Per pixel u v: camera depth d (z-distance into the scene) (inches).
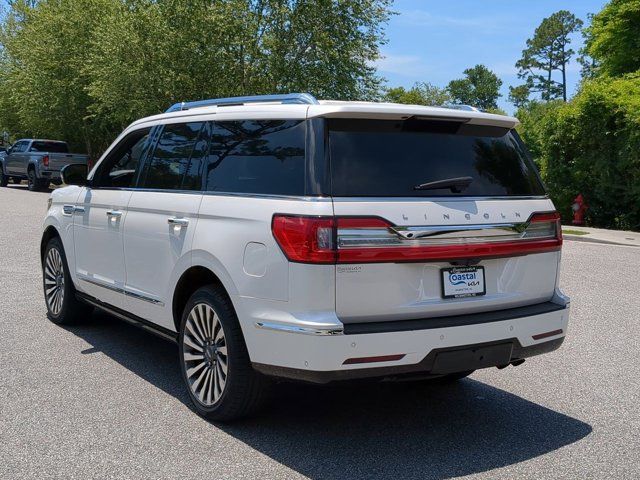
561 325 173.8
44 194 1011.3
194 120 193.2
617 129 703.7
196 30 896.9
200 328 176.4
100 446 157.2
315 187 147.4
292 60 910.4
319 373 142.9
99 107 1055.0
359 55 954.7
